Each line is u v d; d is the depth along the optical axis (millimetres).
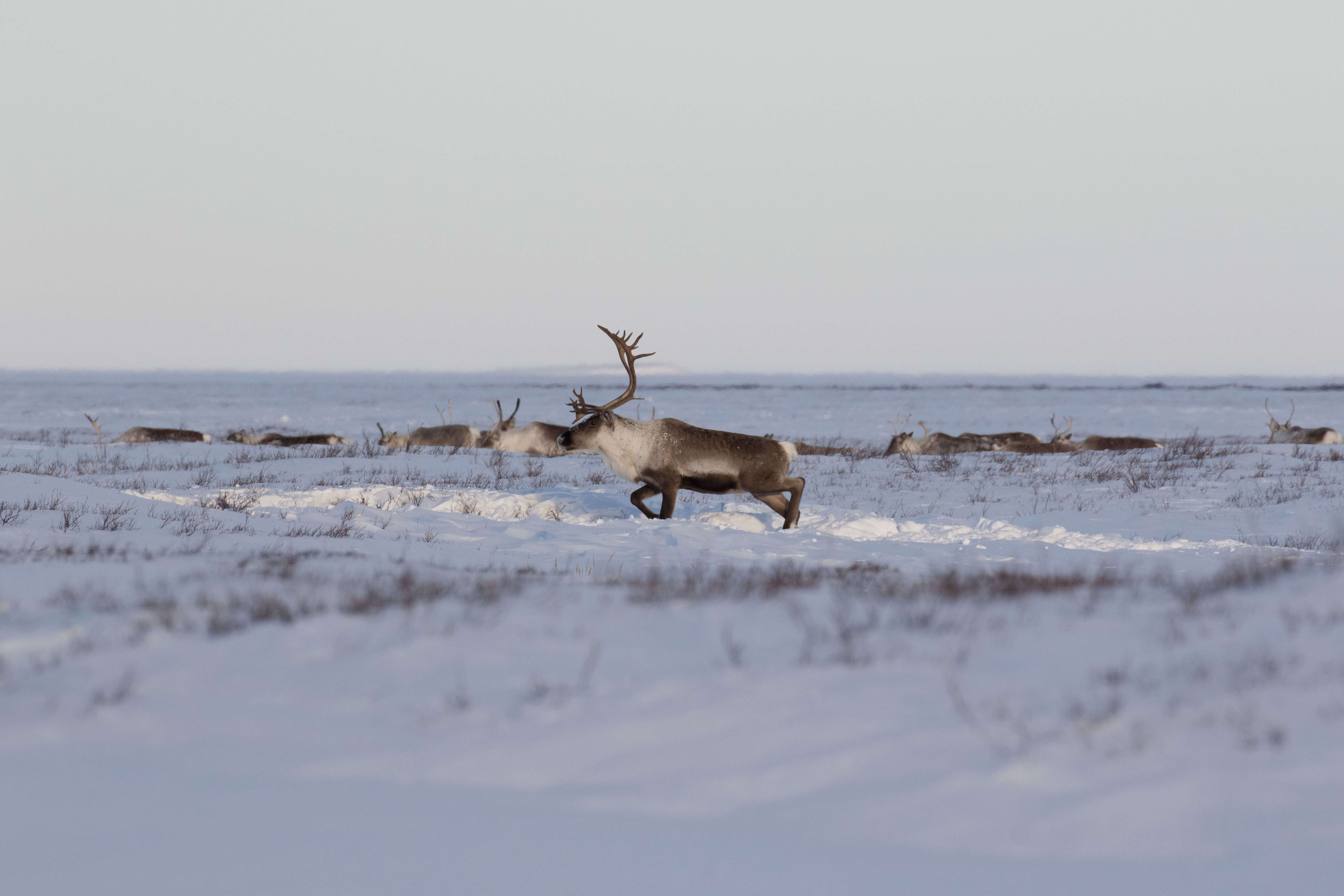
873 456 116000
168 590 26141
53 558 33594
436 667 19828
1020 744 15633
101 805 14078
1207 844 12742
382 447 119312
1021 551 46875
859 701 17641
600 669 19703
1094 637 21484
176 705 17953
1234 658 19172
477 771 15547
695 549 45781
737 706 17625
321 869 12172
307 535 47906
